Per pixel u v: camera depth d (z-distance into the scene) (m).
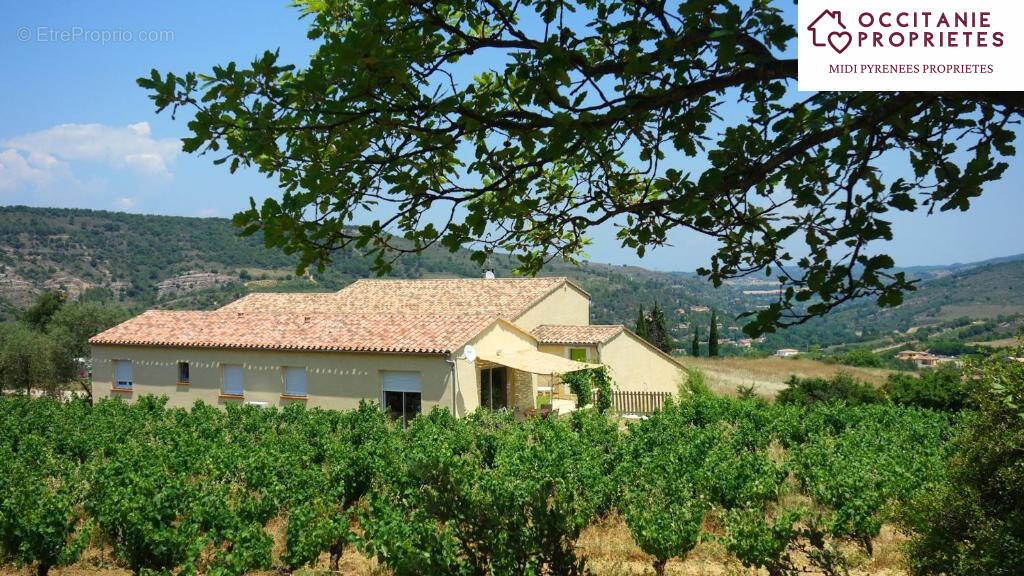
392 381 24.91
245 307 36.78
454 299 35.16
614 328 32.59
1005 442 8.01
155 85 3.11
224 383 27.81
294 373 26.62
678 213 3.54
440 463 6.25
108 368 29.86
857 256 3.20
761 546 10.52
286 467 15.52
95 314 44.09
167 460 16.81
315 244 3.54
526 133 3.59
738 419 25.02
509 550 6.08
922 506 8.84
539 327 33.66
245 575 10.99
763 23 3.02
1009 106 2.98
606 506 14.19
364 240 3.66
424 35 3.61
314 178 3.38
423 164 3.89
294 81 3.17
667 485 14.38
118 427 21.56
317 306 36.44
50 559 11.07
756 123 3.71
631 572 11.50
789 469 16.55
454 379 23.98
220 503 12.35
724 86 3.46
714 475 14.91
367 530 11.01
